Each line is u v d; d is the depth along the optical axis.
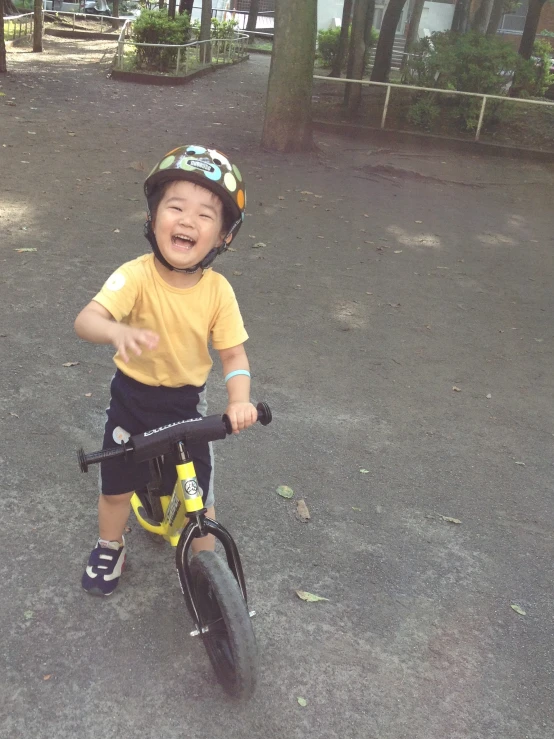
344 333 3.20
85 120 7.23
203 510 1.33
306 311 3.38
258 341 3.00
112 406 1.43
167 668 1.43
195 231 1.24
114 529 1.56
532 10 10.53
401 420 2.54
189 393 1.41
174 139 6.87
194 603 1.35
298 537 1.88
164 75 10.45
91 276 3.40
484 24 12.70
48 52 12.51
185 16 11.52
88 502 1.89
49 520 1.80
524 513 2.11
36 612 1.52
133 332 1.19
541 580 1.84
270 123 6.84
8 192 4.59
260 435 2.32
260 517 1.93
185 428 1.27
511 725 1.41
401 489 2.15
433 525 2.00
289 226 4.75
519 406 2.74
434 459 2.32
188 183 1.24
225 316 1.38
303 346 3.01
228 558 1.35
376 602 1.69
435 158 7.76
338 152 7.39
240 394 1.37
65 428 2.20
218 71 12.97
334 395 2.65
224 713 1.35
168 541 1.70
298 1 6.51
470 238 5.05
